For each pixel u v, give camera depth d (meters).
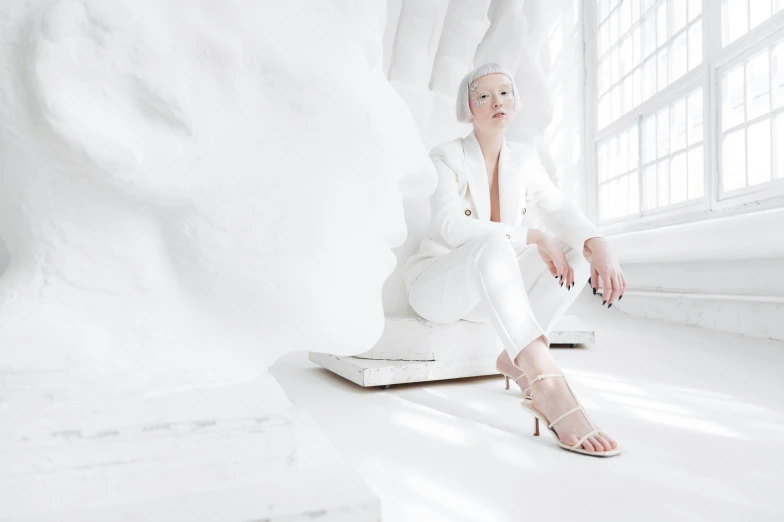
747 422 1.22
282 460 0.53
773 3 2.69
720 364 1.96
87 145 0.47
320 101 0.55
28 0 0.49
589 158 4.85
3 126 0.49
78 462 0.47
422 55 2.58
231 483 0.51
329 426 1.25
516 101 1.75
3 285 0.52
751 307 2.55
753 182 2.83
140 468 0.48
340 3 0.58
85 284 0.52
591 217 4.80
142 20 0.49
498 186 1.74
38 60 0.46
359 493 0.50
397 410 1.42
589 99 4.84
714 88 3.08
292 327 0.60
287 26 0.55
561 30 4.89
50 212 0.51
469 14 2.63
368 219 0.63
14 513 0.45
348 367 1.82
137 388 0.53
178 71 0.51
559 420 1.08
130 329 0.54
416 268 1.78
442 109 2.56
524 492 0.83
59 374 0.50
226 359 0.59
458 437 1.15
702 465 0.95
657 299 3.45
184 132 0.51
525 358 1.17
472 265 1.36
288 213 0.56
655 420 1.25
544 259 1.45
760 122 2.77
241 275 0.56
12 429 0.46
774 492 0.82
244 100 0.53
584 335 2.43
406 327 1.83
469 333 1.86
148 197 0.52
